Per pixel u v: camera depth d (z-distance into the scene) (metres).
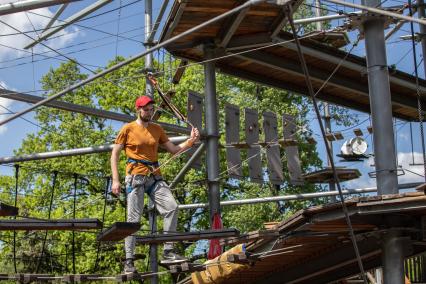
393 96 20.22
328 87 19.58
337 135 17.66
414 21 8.49
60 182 30.33
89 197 30.00
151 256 18.95
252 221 27.25
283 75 18.66
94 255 28.31
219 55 15.95
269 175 17.02
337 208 10.53
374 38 13.94
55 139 31.02
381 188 13.34
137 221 10.16
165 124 18.12
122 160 30.03
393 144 13.53
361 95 20.05
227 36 15.28
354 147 18.59
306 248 12.91
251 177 16.88
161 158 28.95
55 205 30.09
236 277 15.72
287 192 28.39
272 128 17.34
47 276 11.47
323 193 19.00
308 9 27.88
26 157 15.88
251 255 11.26
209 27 15.20
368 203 10.20
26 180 31.22
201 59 17.03
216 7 14.20
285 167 28.48
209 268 14.43
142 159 10.29
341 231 11.48
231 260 11.08
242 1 14.02
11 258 30.16
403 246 11.30
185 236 10.16
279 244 12.15
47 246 30.22
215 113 15.81
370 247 12.78
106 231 9.62
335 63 17.73
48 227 9.35
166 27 15.28
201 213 30.64
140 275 10.49
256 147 17.14
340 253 13.34
